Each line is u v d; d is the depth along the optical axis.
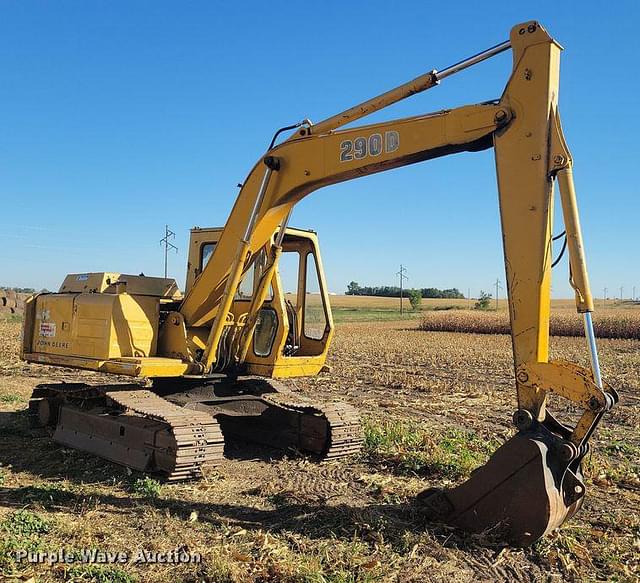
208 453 7.49
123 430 8.32
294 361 9.21
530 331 5.72
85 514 6.37
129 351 8.70
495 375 18.88
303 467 8.36
